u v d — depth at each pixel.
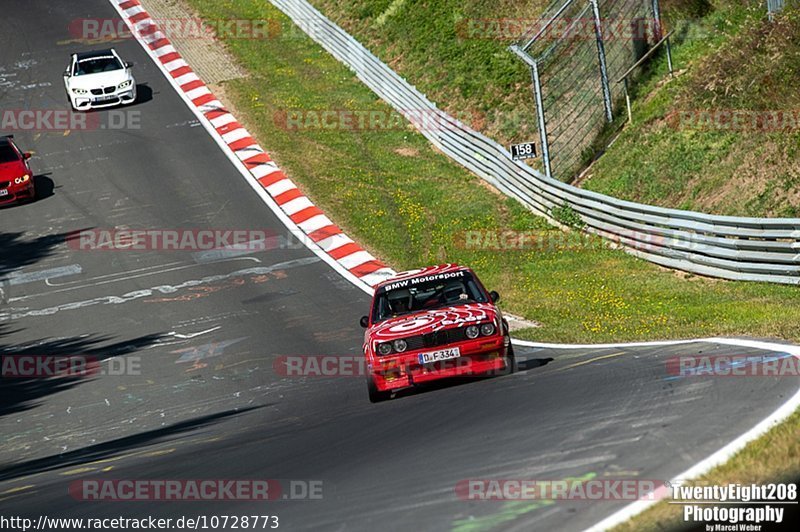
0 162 94.94
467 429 30.44
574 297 63.62
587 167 86.81
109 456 41.25
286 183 93.62
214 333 64.69
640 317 55.69
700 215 63.16
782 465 21.38
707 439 24.34
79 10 150.88
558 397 33.25
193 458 34.78
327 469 28.28
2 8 154.75
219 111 112.19
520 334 55.56
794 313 48.34
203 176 96.75
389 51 123.12
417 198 90.75
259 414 45.78
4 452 48.53
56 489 32.62
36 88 123.88
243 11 143.25
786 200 64.94
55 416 53.56
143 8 148.62
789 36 75.81
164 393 54.84
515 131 98.94
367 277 72.88
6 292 77.06
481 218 85.06
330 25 125.56
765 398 27.73
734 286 60.00
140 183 96.62
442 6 123.81
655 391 31.45
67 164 102.75
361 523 21.97
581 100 95.62
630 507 20.34
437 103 109.50
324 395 47.56
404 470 26.34
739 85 76.94
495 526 20.34
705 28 92.94
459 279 43.94
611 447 25.03
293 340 61.25
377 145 103.69
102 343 65.69
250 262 77.94
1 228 90.06
